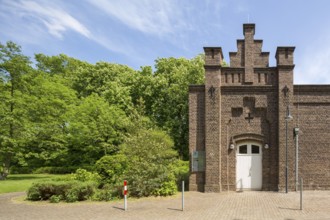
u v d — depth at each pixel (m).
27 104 29.11
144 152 17.78
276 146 19.41
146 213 12.28
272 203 14.45
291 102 19.31
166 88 35.75
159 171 17.22
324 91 19.48
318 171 19.06
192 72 34.94
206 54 20.00
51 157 31.98
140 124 20.14
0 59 28.70
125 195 13.16
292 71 19.44
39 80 31.44
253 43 20.38
